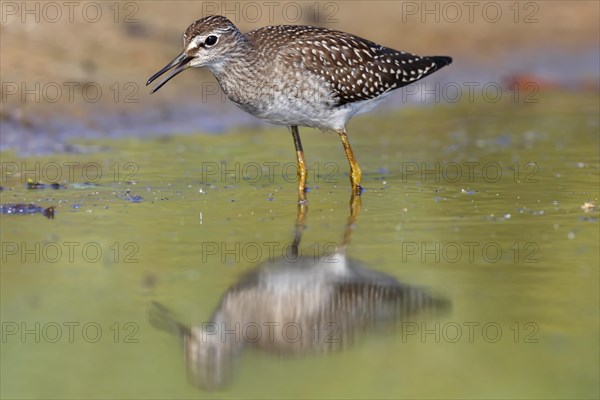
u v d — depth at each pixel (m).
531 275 10.67
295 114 14.11
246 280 10.66
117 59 19.92
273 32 14.16
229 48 13.84
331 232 12.09
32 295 10.24
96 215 12.77
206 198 13.73
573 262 11.02
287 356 9.29
